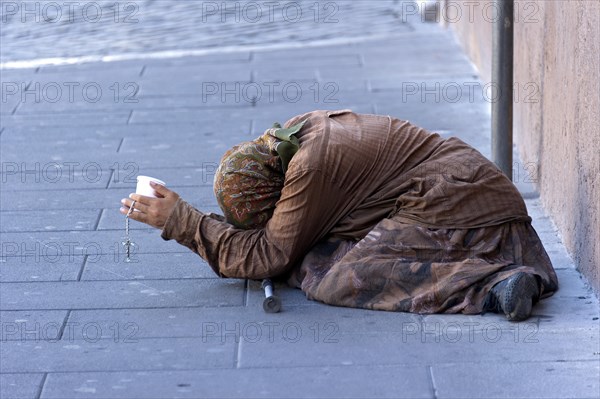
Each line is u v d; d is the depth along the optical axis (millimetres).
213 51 15039
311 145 6742
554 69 8422
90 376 6004
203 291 7188
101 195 9305
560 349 6176
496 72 8828
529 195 9164
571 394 5664
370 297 6750
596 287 6992
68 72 13945
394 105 12055
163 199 6980
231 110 12008
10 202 9141
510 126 8914
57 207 9016
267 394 5746
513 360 6055
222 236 6891
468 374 5906
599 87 6941
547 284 6820
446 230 6758
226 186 6934
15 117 11867
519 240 6852
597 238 6953
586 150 7297
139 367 6102
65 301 7082
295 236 6770
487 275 6598
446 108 11891
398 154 6945
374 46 15102
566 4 7977
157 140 10961
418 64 13984
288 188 6711
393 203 6914
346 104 12141
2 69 14188
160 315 6812
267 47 15242
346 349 6246
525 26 9805
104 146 10781
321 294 6812
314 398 5688
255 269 6852
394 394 5715
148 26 17078
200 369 6055
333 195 6820
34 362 6195
